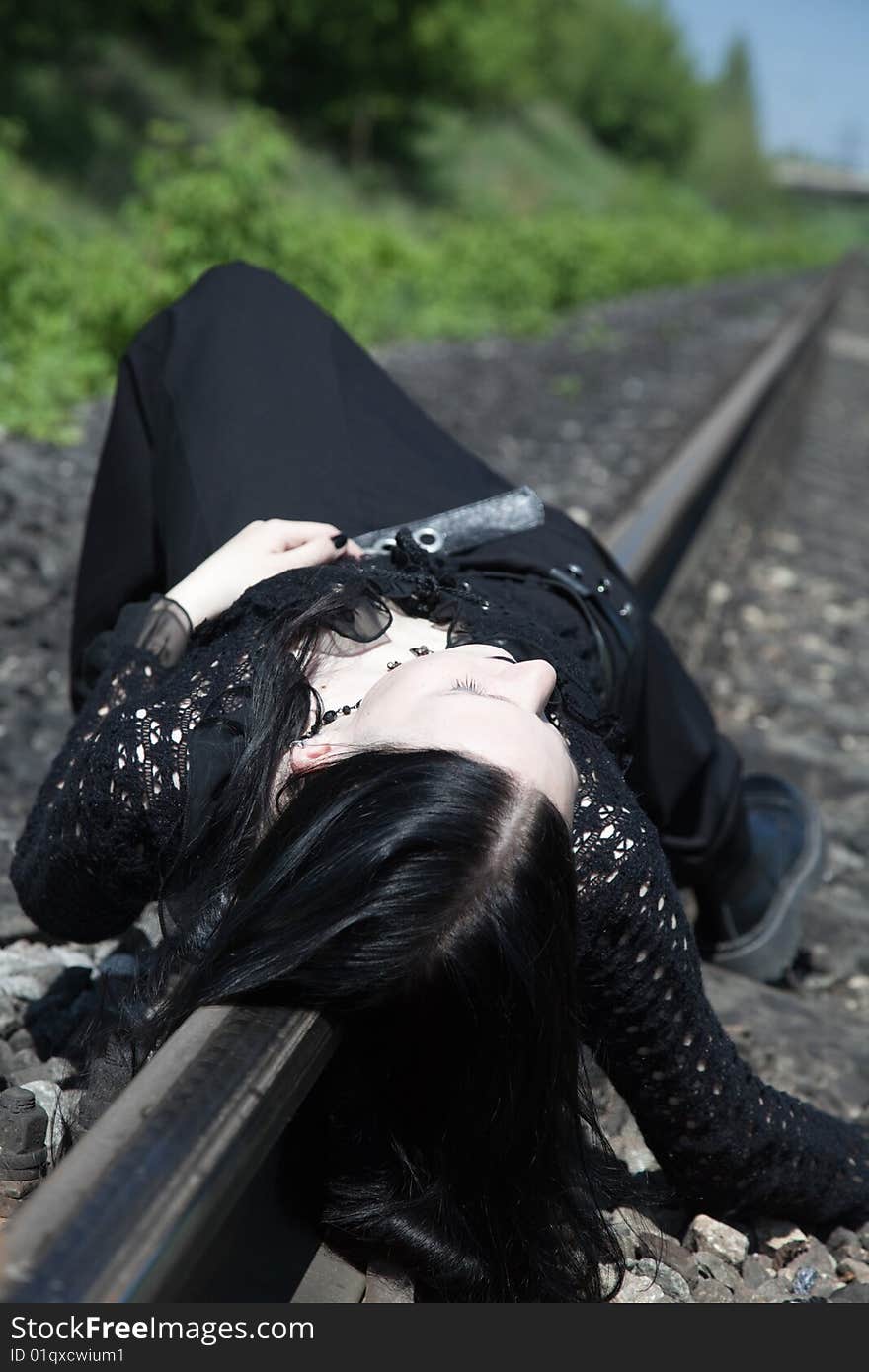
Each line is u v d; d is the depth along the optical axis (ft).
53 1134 4.93
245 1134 3.44
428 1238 4.25
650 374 34.22
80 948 6.84
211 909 4.08
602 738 4.73
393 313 35.19
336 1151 4.29
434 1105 4.06
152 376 6.73
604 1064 4.75
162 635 5.07
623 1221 5.24
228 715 4.34
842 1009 8.30
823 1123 5.46
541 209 108.88
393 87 88.28
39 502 13.94
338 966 3.67
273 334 6.57
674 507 13.41
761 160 241.55
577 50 178.81
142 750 4.38
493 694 3.95
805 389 39.58
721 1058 4.77
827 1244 5.69
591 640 5.54
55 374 19.42
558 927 3.76
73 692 6.75
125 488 6.75
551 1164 4.20
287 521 5.47
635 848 4.30
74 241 26.66
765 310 64.64
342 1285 4.25
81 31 65.21
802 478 25.93
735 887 7.70
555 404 26.99
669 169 201.05
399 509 6.03
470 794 3.65
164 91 70.95
